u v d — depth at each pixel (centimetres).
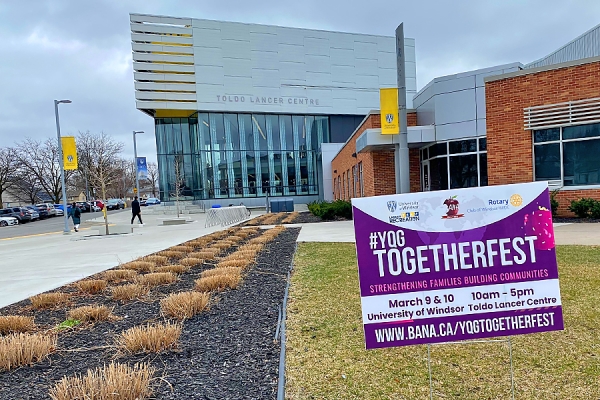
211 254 819
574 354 299
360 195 1977
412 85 4244
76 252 1099
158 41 3466
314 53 3894
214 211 2014
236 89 3644
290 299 475
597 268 538
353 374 283
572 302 409
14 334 349
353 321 392
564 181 1137
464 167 1446
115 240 1414
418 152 1672
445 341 232
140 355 322
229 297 492
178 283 589
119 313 448
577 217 1102
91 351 337
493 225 233
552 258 234
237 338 354
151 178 8812
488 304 233
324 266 665
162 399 248
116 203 5900
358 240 234
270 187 3759
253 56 3700
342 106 3994
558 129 1139
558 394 246
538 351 307
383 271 232
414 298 232
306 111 3872
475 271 233
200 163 3578
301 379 276
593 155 1088
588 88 1073
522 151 1191
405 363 299
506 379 269
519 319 233
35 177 5806
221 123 3647
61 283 658
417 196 233
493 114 1237
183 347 337
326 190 3356
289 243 987
